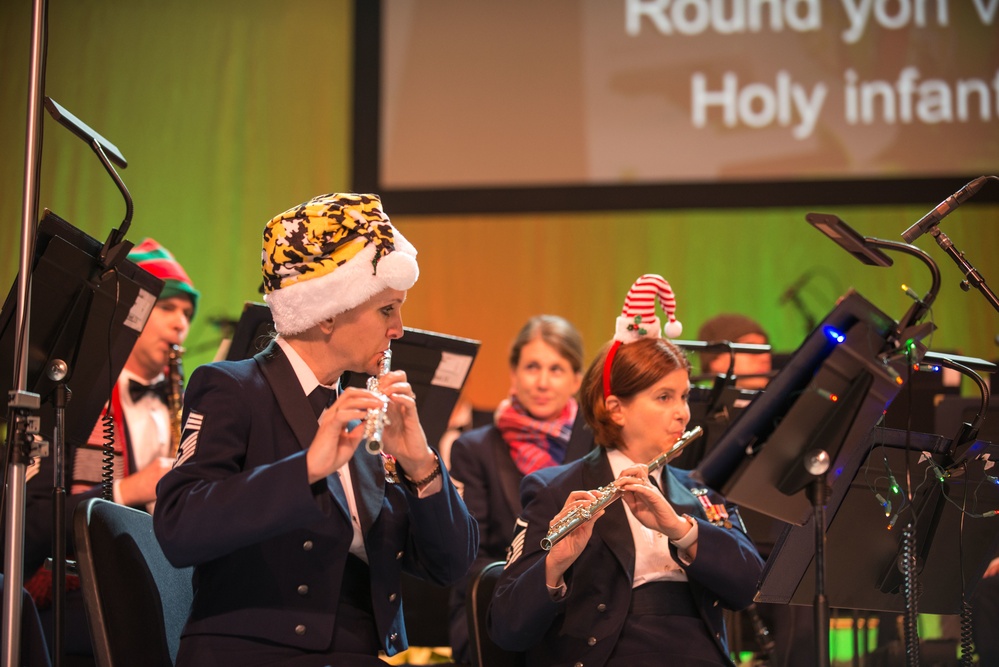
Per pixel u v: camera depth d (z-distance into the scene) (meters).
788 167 7.78
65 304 2.88
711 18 7.85
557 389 4.67
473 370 8.11
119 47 8.21
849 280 7.84
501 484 4.49
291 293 2.53
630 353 3.05
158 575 2.68
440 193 7.97
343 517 2.54
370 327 2.58
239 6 8.27
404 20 8.05
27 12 8.09
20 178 7.80
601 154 7.89
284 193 8.16
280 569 2.49
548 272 8.09
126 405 4.22
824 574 2.49
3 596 2.43
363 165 8.09
